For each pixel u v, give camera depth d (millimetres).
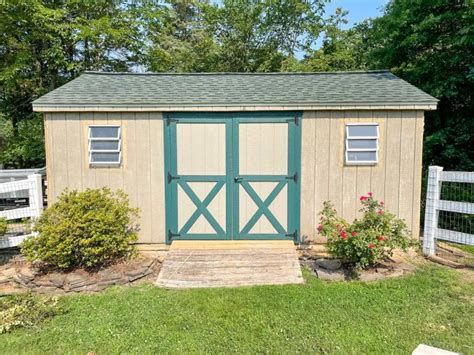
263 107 5934
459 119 8516
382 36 9797
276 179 6164
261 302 4344
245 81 7160
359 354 3328
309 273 5195
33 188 5789
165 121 6098
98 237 5035
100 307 4301
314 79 7168
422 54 9164
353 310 4141
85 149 6082
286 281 4891
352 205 6102
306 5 17547
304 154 6098
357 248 5012
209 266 5262
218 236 6270
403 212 6051
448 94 8078
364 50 15203
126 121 6090
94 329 3818
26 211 5789
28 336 3707
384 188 6047
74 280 4840
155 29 13445
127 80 7215
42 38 10953
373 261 5113
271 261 5387
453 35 8094
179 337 3648
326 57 16625
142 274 5090
